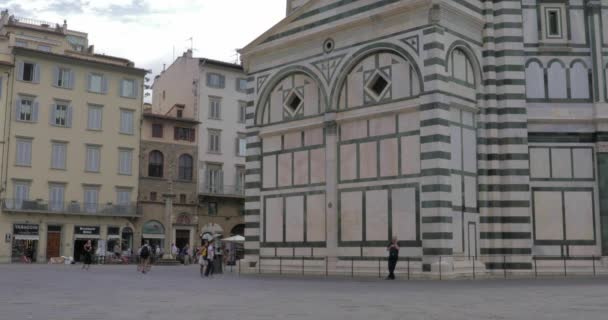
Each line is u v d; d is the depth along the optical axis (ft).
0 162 211.41
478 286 77.05
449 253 95.81
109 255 216.74
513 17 108.37
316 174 112.78
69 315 46.80
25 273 123.65
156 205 236.84
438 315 45.93
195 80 250.57
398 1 103.19
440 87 98.22
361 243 104.99
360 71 108.17
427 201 96.89
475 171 104.58
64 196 220.84
